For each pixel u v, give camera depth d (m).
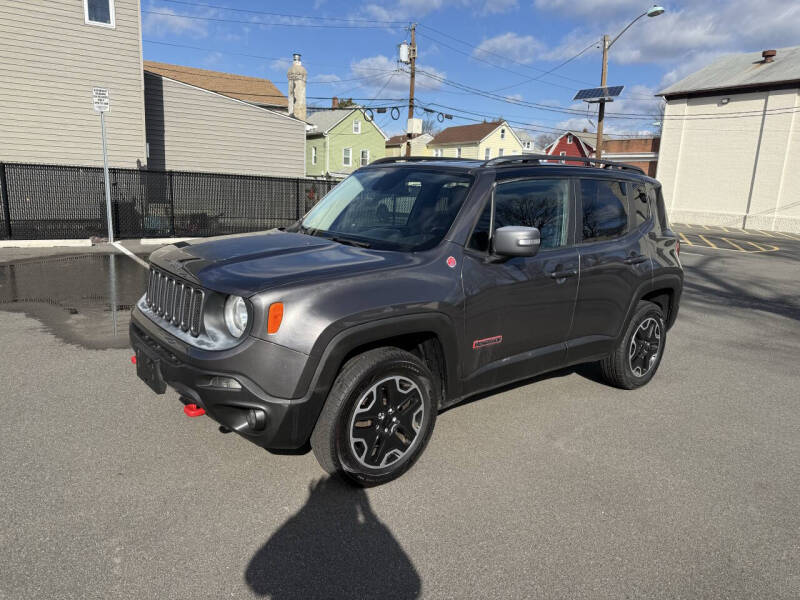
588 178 4.26
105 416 3.84
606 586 2.45
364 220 3.79
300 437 2.80
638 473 3.45
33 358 4.96
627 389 4.90
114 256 11.02
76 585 2.28
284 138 21.61
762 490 3.32
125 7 15.52
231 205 15.21
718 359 6.05
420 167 3.99
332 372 2.79
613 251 4.29
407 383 3.14
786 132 28.16
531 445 3.75
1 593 2.21
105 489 2.97
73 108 15.32
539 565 2.57
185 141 19.45
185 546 2.56
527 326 3.74
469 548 2.66
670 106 33.03
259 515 2.83
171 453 3.38
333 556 2.56
